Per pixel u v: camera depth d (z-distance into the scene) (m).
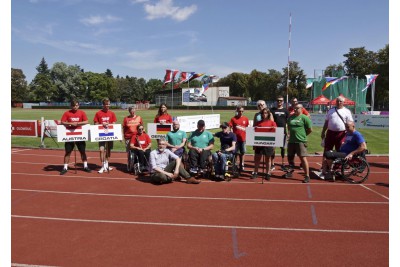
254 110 63.28
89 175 8.88
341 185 7.73
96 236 4.73
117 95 111.50
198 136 8.52
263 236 4.73
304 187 7.54
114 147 14.34
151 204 6.25
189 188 7.46
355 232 4.88
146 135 9.13
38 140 16.50
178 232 4.87
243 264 3.91
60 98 100.12
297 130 7.94
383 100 64.81
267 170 8.26
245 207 6.07
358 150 7.71
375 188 7.43
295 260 4.01
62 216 5.58
